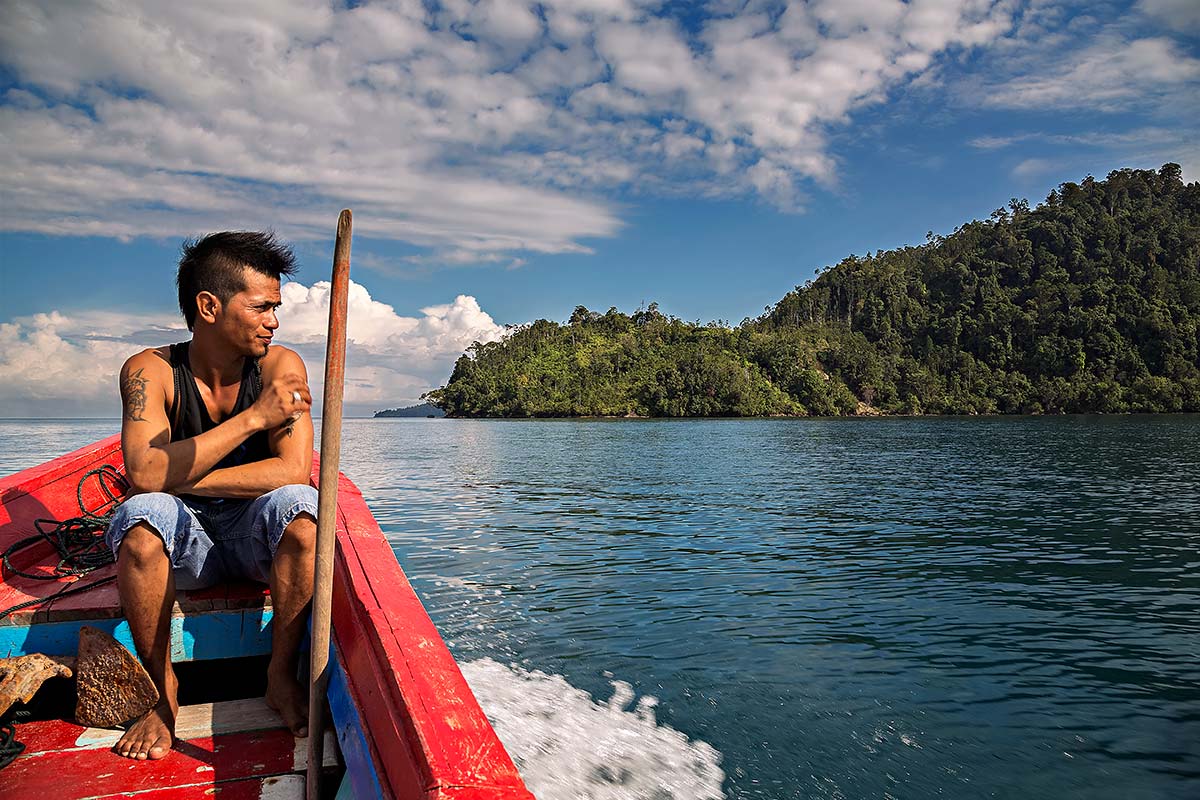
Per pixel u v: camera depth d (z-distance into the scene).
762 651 5.87
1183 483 19.19
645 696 4.92
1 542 2.86
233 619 2.38
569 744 4.18
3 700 2.04
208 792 1.88
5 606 2.34
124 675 2.11
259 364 2.49
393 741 1.45
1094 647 6.17
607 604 7.19
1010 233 169.62
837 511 14.02
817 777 3.96
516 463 27.06
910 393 137.62
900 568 9.08
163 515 2.12
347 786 1.74
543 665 5.47
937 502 15.44
